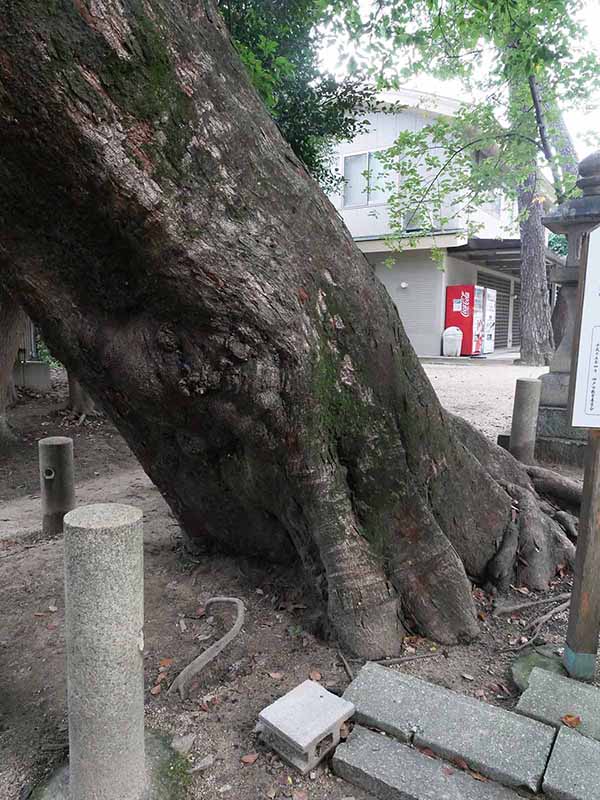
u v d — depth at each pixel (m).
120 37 1.83
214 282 2.19
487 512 3.52
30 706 2.55
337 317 2.58
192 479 3.27
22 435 8.38
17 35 1.68
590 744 2.14
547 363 16.50
